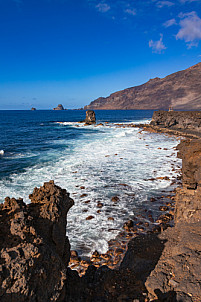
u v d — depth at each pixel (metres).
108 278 5.21
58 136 41.50
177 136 41.00
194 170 7.57
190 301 3.60
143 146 29.88
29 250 2.85
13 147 29.17
